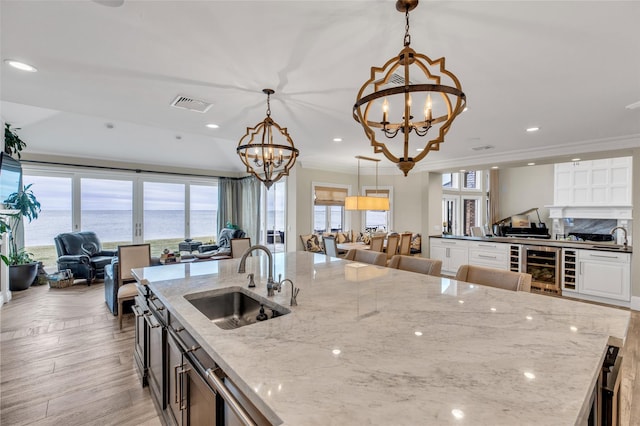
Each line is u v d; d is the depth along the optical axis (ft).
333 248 18.10
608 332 4.18
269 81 8.10
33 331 11.15
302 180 21.59
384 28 5.76
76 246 19.06
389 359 3.39
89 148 20.66
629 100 9.35
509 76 7.74
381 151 4.64
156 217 24.72
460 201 31.07
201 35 6.04
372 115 11.07
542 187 31.14
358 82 8.16
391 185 24.09
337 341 3.86
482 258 19.07
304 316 4.78
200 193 27.14
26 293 16.28
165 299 5.75
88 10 5.25
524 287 6.68
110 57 6.91
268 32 5.92
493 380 2.98
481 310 5.09
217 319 6.46
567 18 5.41
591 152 14.73
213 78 7.96
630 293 14.08
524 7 5.12
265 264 9.38
